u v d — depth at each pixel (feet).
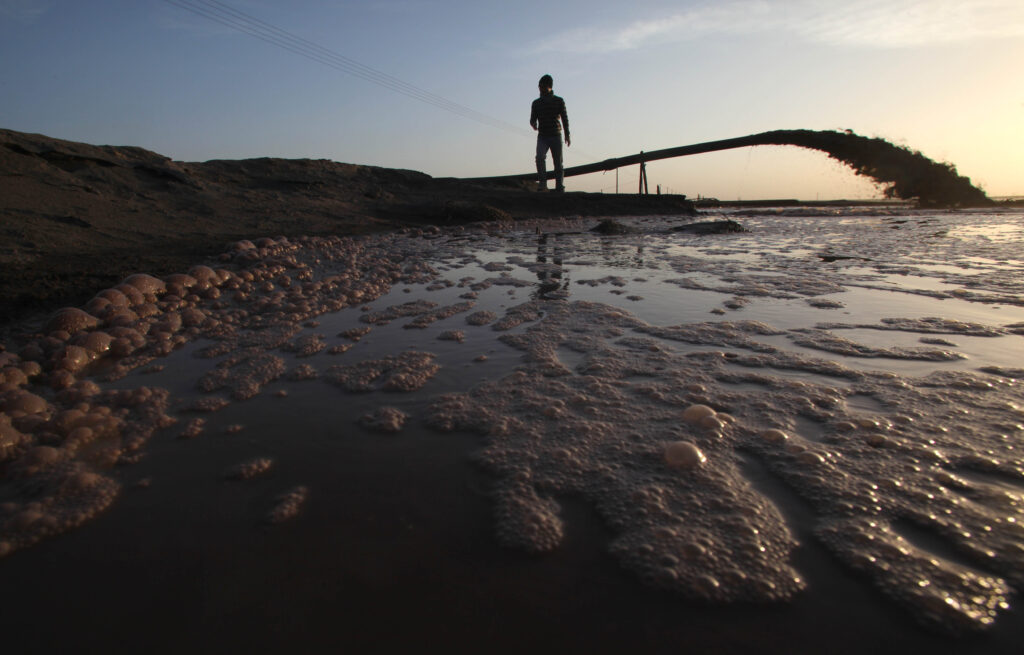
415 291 10.45
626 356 6.21
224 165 28.09
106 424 4.62
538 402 4.95
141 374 6.06
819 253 15.62
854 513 3.18
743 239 20.71
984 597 2.54
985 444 3.91
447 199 30.73
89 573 2.89
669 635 2.39
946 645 2.30
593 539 3.07
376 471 3.85
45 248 12.31
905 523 3.09
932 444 3.94
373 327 7.87
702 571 2.78
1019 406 4.53
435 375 5.79
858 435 4.12
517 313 8.45
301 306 8.96
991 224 27.22
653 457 3.90
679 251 16.65
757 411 4.62
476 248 17.35
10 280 9.23
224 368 6.18
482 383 5.49
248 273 11.21
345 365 6.20
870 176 49.26
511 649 2.34
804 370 5.60
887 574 2.71
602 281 11.18
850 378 5.32
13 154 17.65
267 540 3.11
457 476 3.76
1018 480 3.45
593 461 3.88
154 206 18.81
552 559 2.90
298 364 6.30
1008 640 2.31
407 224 23.89
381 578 2.77
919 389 4.97
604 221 24.03
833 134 48.88
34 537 3.21
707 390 5.11
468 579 2.76
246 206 21.99
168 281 9.57
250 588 2.73
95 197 17.48
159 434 4.55
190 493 3.64
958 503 3.23
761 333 7.00
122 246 13.67
